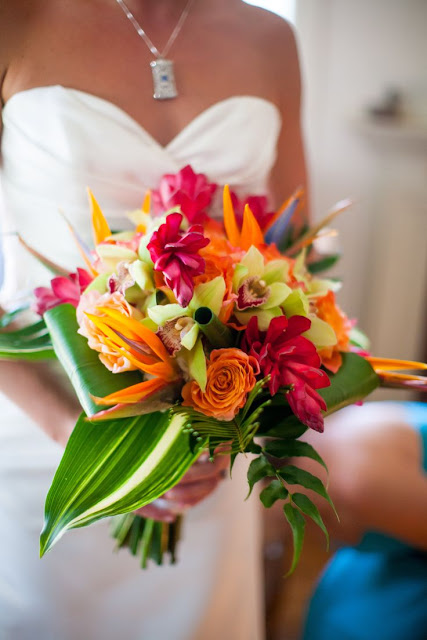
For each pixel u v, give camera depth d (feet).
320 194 8.15
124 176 3.49
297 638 6.07
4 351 2.71
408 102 7.64
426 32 7.36
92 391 2.41
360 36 7.42
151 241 2.28
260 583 6.17
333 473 4.71
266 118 3.83
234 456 2.37
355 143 7.90
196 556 4.14
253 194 3.87
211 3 3.76
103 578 3.97
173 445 2.44
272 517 7.11
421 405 5.07
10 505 3.87
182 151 3.58
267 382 2.35
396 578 4.67
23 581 3.91
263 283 2.45
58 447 3.84
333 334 2.55
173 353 2.33
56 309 2.73
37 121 3.40
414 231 8.13
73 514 2.24
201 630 4.25
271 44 3.96
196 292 2.32
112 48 3.44
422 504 4.42
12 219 3.72
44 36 3.31
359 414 4.95
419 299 8.39
